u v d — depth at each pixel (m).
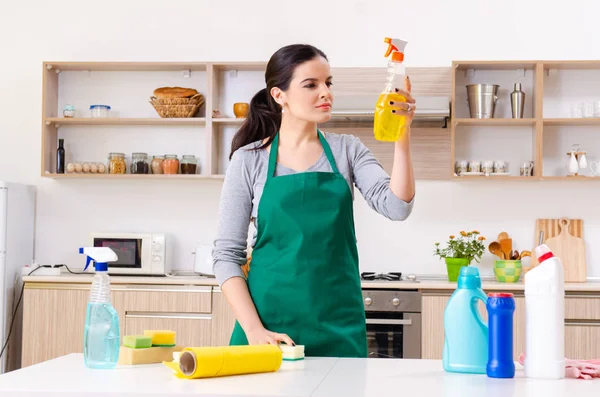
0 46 5.07
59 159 4.80
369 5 4.89
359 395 1.31
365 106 4.43
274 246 2.00
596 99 4.77
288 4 4.94
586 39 4.80
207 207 4.95
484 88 4.59
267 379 1.49
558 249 4.70
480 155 4.79
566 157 4.76
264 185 2.04
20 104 5.06
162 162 4.77
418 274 4.79
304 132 2.07
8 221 4.64
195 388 1.37
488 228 4.77
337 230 2.00
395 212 1.90
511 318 1.54
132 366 1.67
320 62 2.00
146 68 4.89
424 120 4.67
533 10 4.82
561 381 1.48
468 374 1.56
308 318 1.94
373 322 4.14
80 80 5.01
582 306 4.12
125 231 4.97
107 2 5.04
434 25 4.85
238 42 4.96
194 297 4.34
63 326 4.39
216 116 4.76
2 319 4.54
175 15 5.00
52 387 1.38
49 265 4.74
